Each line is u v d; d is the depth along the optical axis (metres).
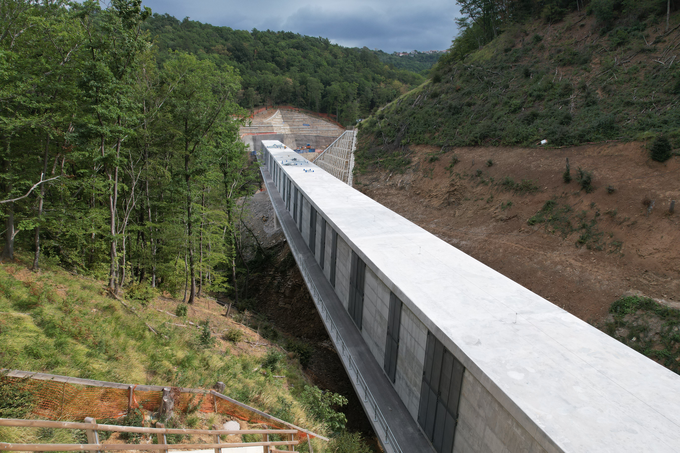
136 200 25.88
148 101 22.66
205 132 24.25
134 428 5.64
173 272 27.53
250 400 12.92
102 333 12.48
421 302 13.55
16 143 18.36
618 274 22.05
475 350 10.77
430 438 13.02
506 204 32.12
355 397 22.84
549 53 46.19
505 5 62.78
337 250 23.00
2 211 18.33
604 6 42.16
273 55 158.25
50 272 18.19
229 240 40.19
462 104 49.38
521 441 8.70
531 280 24.88
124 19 17.66
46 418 6.56
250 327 27.38
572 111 36.03
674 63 32.41
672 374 10.01
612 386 9.48
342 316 21.61
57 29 17.03
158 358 12.77
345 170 58.22
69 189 21.06
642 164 26.30
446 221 35.66
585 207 26.70
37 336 10.12
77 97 17.91
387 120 60.75
